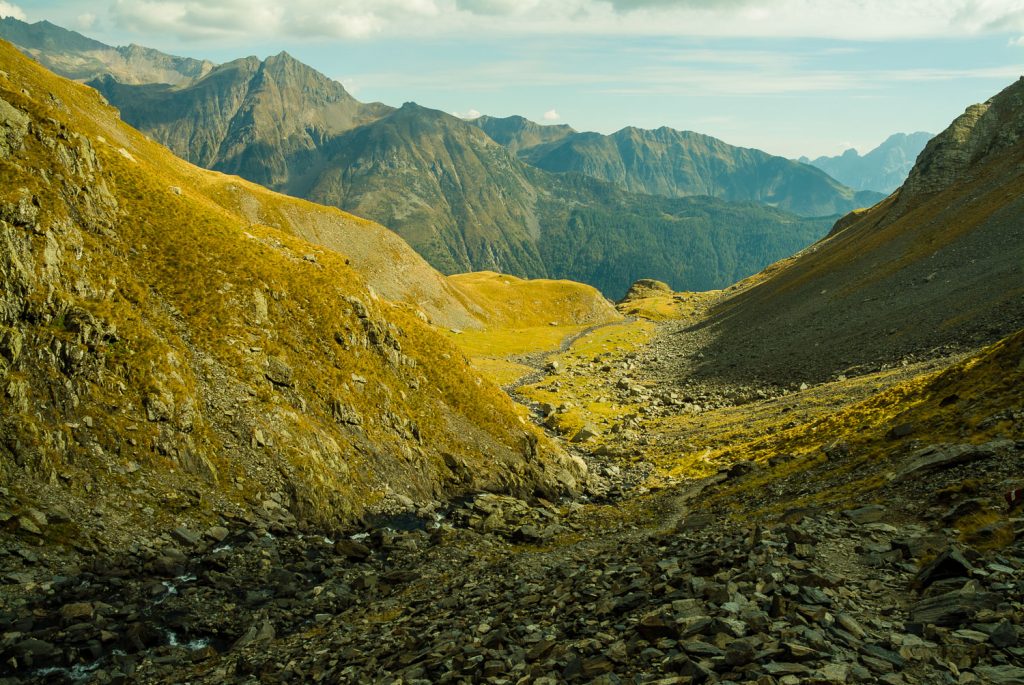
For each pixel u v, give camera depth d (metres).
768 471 57.44
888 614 19.61
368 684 21.50
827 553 26.11
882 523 30.73
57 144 54.53
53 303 44.06
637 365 182.38
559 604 26.00
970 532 25.48
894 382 83.31
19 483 36.19
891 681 14.84
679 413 115.06
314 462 52.91
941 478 34.19
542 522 57.38
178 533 39.53
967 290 113.50
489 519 54.47
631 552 36.03
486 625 25.38
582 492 73.62
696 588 22.73
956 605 18.45
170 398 47.31
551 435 103.38
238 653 27.86
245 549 40.22
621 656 18.38
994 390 45.34
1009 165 167.88
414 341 79.06
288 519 46.78
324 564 40.84
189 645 28.86
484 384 83.25
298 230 197.75
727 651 16.84
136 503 40.34
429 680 20.31
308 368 61.16
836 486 43.16
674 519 52.56
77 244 49.47
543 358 198.62
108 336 46.31
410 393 70.75
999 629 16.58
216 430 49.56
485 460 70.25
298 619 32.53
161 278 57.16
